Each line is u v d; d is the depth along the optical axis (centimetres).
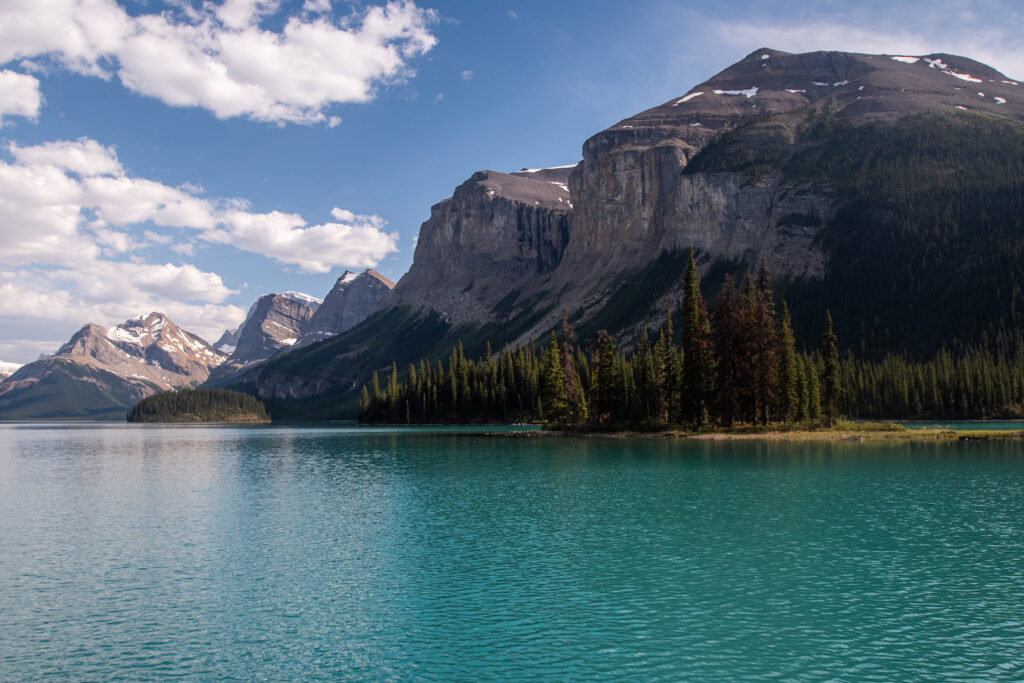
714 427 13050
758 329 12375
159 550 4375
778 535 4478
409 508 5712
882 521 4847
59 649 2819
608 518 5131
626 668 2577
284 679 2533
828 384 13388
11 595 3494
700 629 2928
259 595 3450
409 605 3266
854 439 11625
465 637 2886
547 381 15962
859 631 2881
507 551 4194
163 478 8288
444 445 13275
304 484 7419
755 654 2683
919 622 2969
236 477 8244
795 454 9519
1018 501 5569
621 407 14700
